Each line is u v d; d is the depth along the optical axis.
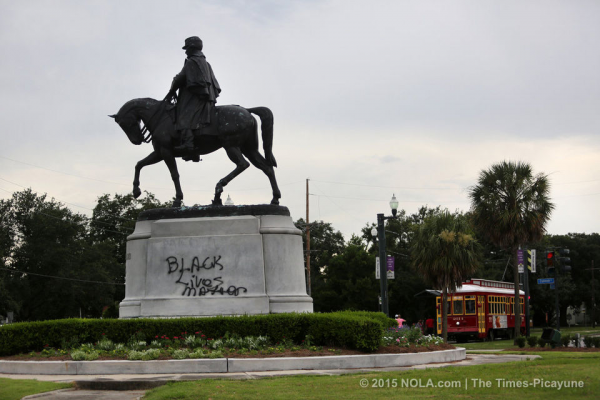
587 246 76.12
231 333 15.97
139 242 18.61
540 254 68.69
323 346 16.03
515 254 33.31
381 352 15.90
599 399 9.61
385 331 18.20
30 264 56.66
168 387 11.48
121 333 16.05
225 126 18.11
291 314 16.14
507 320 44.88
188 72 18.27
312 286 62.53
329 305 57.66
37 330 16.25
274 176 18.94
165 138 18.62
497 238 33.41
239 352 15.04
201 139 18.39
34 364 14.36
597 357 17.33
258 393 10.57
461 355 17.77
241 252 17.80
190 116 18.23
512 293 46.75
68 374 14.08
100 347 15.57
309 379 12.37
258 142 18.98
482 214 33.38
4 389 11.93
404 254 60.28
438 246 32.72
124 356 14.88
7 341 16.28
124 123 19.20
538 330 63.88
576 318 98.06
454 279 32.78
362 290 55.81
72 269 56.78
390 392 10.55
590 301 77.19
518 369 13.23
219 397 10.20
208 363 13.99
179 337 15.98
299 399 9.99
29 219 57.19
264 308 17.38
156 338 15.99
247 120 18.22
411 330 19.33
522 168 33.09
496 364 14.90
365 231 64.69
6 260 56.41
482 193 33.53
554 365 14.22
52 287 55.31
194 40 18.61
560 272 33.34
